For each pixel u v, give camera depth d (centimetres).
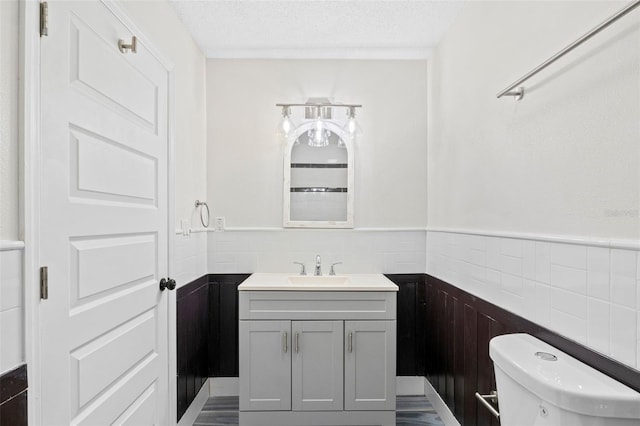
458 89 203
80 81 114
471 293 183
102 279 126
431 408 235
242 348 208
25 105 92
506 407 111
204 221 249
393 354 209
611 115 97
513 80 145
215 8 201
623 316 93
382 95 259
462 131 197
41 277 98
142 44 156
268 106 258
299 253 256
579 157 109
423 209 258
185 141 213
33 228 94
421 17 211
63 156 107
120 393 138
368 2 197
